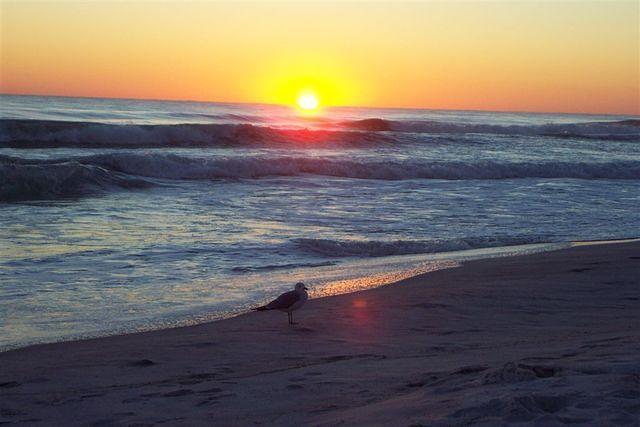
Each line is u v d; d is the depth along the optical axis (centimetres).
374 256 1405
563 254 1362
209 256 1348
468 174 2939
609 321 825
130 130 3659
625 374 451
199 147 3656
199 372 655
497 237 1597
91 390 602
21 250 1349
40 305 977
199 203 2073
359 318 886
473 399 418
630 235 1681
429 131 5462
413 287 1079
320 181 2647
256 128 3931
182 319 916
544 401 395
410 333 804
